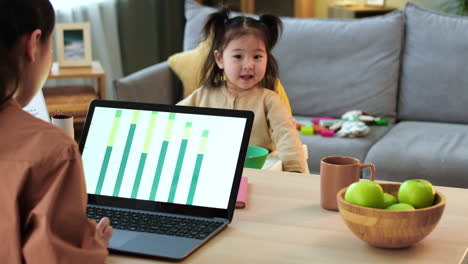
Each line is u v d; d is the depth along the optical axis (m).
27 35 0.81
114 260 0.99
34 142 0.79
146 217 1.15
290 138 1.81
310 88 3.10
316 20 3.14
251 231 1.09
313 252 1.01
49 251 0.77
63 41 3.27
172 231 1.08
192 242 1.03
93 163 1.25
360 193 1.01
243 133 1.19
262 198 1.26
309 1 4.30
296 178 1.39
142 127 1.25
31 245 0.78
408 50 3.03
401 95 3.04
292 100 3.13
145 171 1.21
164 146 1.22
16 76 0.81
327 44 3.07
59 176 0.79
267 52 2.00
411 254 1.00
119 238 1.05
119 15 4.10
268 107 1.90
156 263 0.98
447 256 0.99
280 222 1.14
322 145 2.68
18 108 0.83
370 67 3.02
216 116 1.22
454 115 2.92
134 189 1.20
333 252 1.00
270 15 2.01
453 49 2.91
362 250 1.01
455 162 2.45
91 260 0.82
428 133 2.73
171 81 3.18
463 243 1.04
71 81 3.85
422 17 3.01
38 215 0.78
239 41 1.91
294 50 3.12
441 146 2.55
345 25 3.08
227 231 1.10
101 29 3.92
